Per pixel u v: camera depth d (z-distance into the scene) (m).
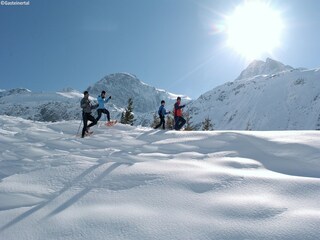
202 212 4.57
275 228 3.99
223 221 4.25
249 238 3.81
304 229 3.91
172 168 6.95
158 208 4.78
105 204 5.05
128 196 5.36
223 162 7.78
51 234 4.12
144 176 6.35
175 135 12.59
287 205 4.68
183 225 4.18
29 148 9.98
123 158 8.27
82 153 9.30
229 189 5.47
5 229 4.30
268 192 5.27
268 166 7.62
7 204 5.21
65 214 4.70
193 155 8.77
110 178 6.33
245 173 6.50
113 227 4.20
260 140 10.27
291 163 7.73
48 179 6.41
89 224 4.32
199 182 5.83
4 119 18.38
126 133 13.74
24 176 6.61
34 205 5.21
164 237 3.91
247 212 4.48
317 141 9.56
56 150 10.02
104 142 11.61
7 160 8.27
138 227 4.16
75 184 6.09
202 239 3.84
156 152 9.71
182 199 5.10
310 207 4.59
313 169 7.26
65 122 16.75
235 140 10.67
